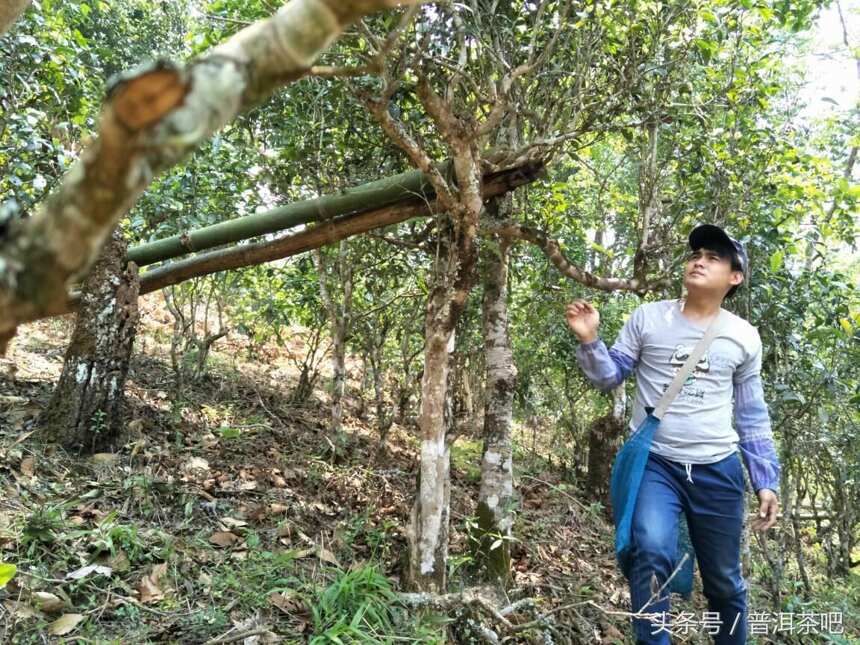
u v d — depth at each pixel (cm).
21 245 43
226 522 332
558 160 418
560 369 662
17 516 284
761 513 267
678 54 343
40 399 429
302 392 652
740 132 411
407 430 694
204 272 386
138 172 42
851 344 402
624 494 270
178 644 235
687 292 277
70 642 224
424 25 288
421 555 282
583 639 310
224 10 331
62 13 450
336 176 379
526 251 537
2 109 370
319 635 244
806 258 452
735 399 281
